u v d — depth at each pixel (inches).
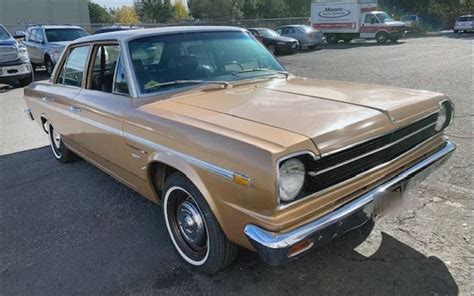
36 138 273.0
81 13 1589.6
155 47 140.4
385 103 110.9
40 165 216.5
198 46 147.1
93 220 151.0
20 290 113.6
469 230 127.3
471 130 225.6
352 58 692.1
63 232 143.7
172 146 107.6
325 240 92.1
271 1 2193.7
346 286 106.0
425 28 1501.0
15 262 127.3
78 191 178.4
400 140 107.6
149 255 126.0
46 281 116.7
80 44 170.6
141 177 127.4
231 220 95.3
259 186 85.2
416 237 125.1
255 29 885.2
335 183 93.6
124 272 118.3
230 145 91.5
